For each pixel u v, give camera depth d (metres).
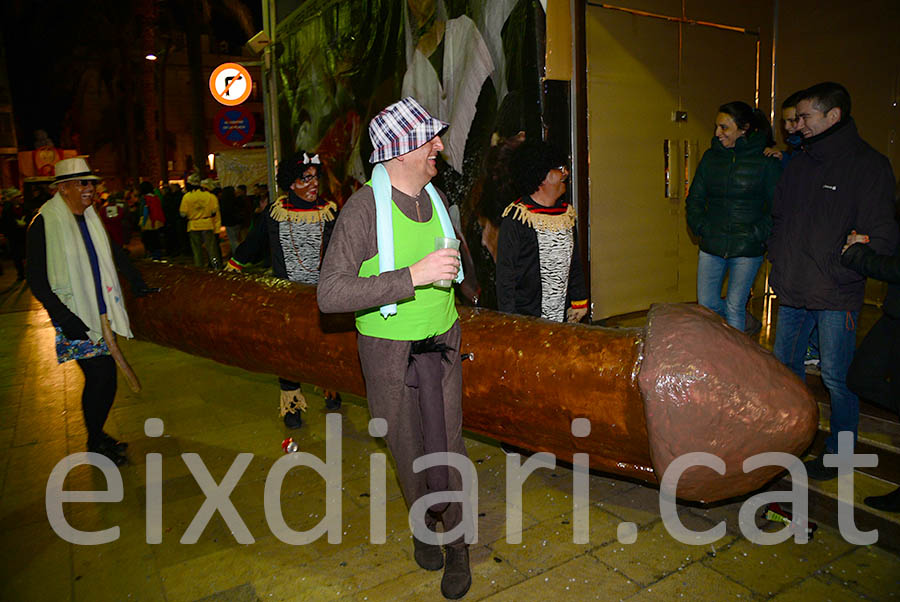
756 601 2.33
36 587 2.58
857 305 2.94
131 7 31.28
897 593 2.37
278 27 8.58
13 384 5.57
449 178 5.38
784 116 3.72
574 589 2.43
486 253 5.09
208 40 39.16
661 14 5.29
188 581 2.58
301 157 3.70
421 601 2.40
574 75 4.66
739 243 3.71
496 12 4.73
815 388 3.70
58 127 38.59
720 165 3.77
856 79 5.71
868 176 2.79
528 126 4.59
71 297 3.45
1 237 17.41
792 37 6.09
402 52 5.94
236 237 13.40
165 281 4.00
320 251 3.86
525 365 2.55
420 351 2.22
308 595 2.46
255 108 32.62
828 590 2.39
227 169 15.02
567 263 3.20
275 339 3.34
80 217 3.62
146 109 30.69
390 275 1.99
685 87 5.56
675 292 5.75
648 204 5.44
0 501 3.32
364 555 2.71
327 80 7.41
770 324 5.15
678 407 2.18
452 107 5.30
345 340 3.06
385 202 2.15
